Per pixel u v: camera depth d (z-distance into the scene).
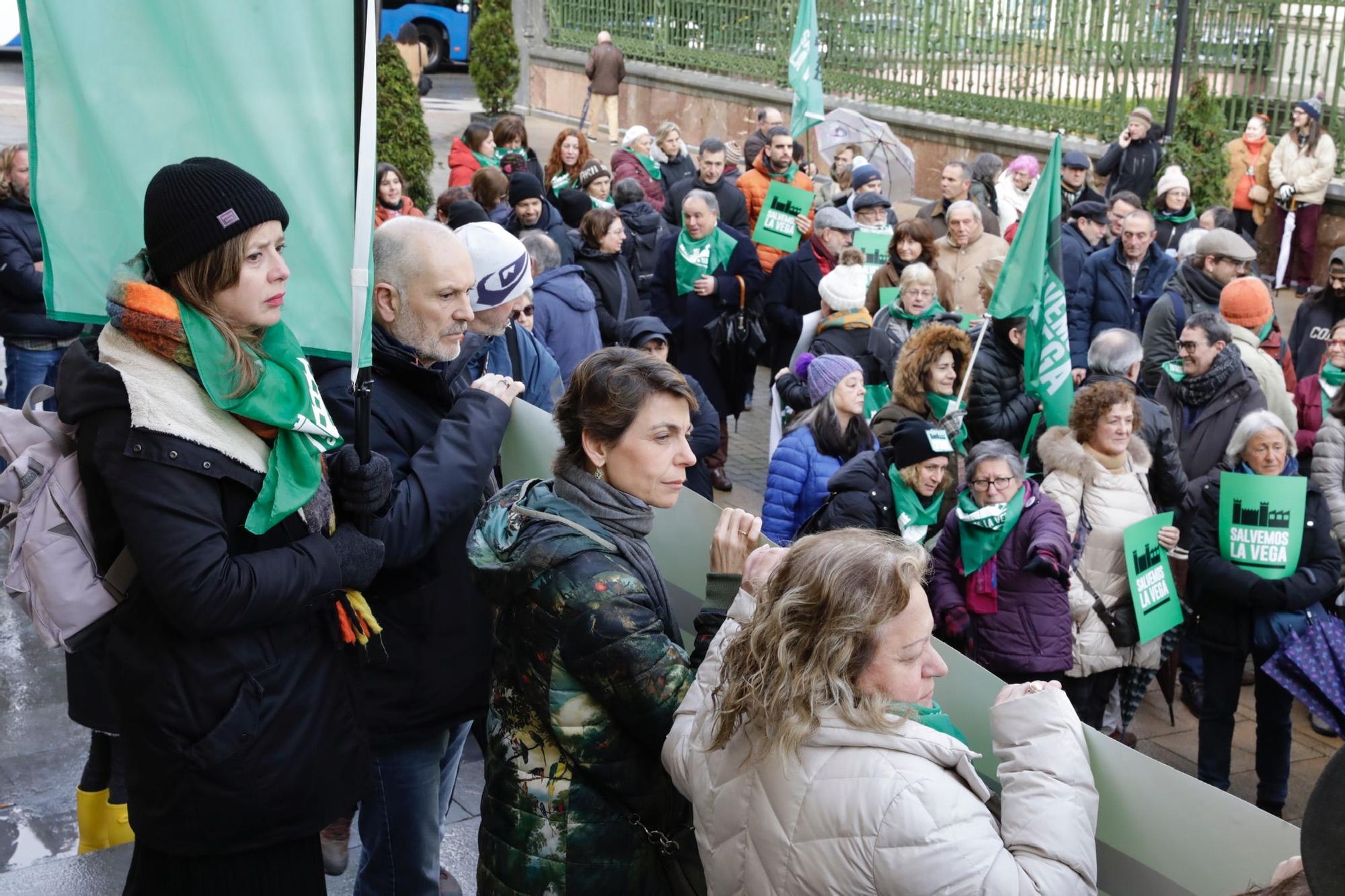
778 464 4.99
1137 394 5.66
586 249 7.80
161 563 2.08
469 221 6.90
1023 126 14.84
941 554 4.52
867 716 1.82
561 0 22.11
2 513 2.46
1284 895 1.39
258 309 2.18
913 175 12.65
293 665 2.29
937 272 8.70
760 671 1.84
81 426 2.18
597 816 2.21
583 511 2.23
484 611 2.94
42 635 2.25
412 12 25.58
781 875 1.83
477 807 3.96
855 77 16.81
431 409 2.90
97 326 2.66
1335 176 12.68
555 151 11.59
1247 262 7.02
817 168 17.22
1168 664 5.23
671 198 10.72
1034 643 4.36
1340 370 6.39
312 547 2.27
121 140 2.58
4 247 6.59
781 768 1.84
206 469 2.12
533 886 2.20
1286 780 4.91
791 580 1.88
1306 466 6.53
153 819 2.28
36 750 4.55
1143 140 12.34
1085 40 14.02
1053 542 4.28
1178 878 1.84
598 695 2.11
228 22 2.51
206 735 2.22
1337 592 4.86
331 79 2.51
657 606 2.24
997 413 6.07
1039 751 1.89
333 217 2.53
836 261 8.47
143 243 2.62
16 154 6.56
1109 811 1.92
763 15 18.22
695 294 8.23
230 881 2.33
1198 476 5.78
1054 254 5.73
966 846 1.73
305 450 2.26
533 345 4.20
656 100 20.25
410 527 2.58
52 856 3.94
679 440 2.24
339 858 3.56
